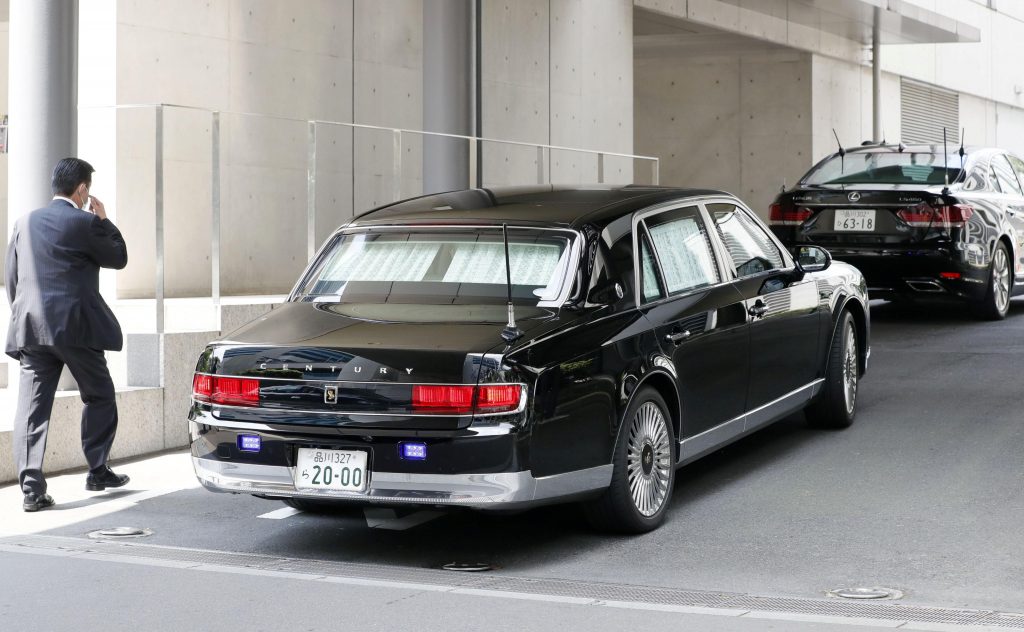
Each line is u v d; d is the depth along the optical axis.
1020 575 5.97
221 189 11.09
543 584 5.95
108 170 10.60
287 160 11.72
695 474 8.26
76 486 8.34
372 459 6.07
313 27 15.25
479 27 14.78
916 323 15.33
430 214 7.35
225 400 6.39
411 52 16.78
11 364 10.09
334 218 12.02
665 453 7.02
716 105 29.81
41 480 7.68
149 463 9.07
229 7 14.12
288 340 6.37
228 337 6.60
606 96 21.12
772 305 8.21
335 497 6.12
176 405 9.62
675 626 5.23
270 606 5.59
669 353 6.97
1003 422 9.59
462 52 14.34
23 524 7.32
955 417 9.82
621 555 6.46
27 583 6.00
